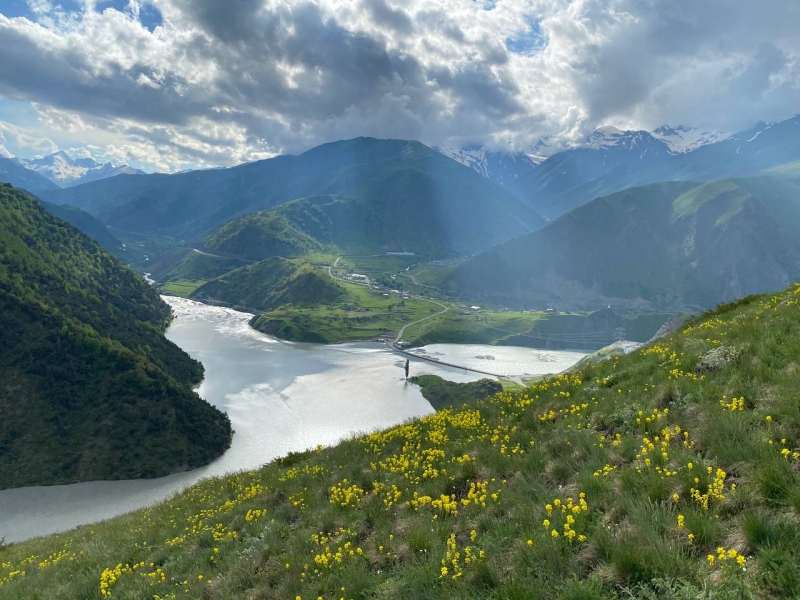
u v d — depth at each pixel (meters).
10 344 103.31
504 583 6.43
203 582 10.39
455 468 11.36
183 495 23.64
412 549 8.51
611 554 6.25
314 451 21.55
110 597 11.40
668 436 9.04
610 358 17.78
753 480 6.83
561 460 9.60
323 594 8.22
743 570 5.38
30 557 20.06
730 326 14.73
